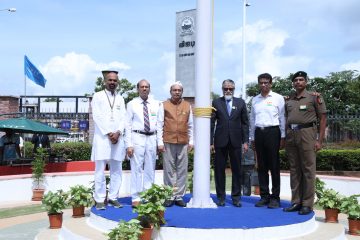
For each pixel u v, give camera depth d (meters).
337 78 29.38
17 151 14.73
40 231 7.32
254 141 7.32
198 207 6.98
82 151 19.92
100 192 6.98
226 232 5.45
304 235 5.95
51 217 7.23
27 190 12.10
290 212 6.70
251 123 7.42
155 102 7.43
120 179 7.31
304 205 6.61
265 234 5.59
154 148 7.32
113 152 7.13
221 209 6.84
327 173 16.34
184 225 5.60
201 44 7.01
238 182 7.29
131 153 7.23
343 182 11.63
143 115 7.28
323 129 6.75
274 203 7.11
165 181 7.24
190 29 17.11
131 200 7.92
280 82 28.62
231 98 7.26
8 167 13.71
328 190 7.48
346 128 17.33
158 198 5.62
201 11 7.01
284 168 16.62
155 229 5.56
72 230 6.22
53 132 15.36
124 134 7.31
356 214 6.81
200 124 7.01
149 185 7.30
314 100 6.74
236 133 7.20
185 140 7.24
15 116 22.50
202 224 5.66
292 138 6.82
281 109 7.13
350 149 16.70
